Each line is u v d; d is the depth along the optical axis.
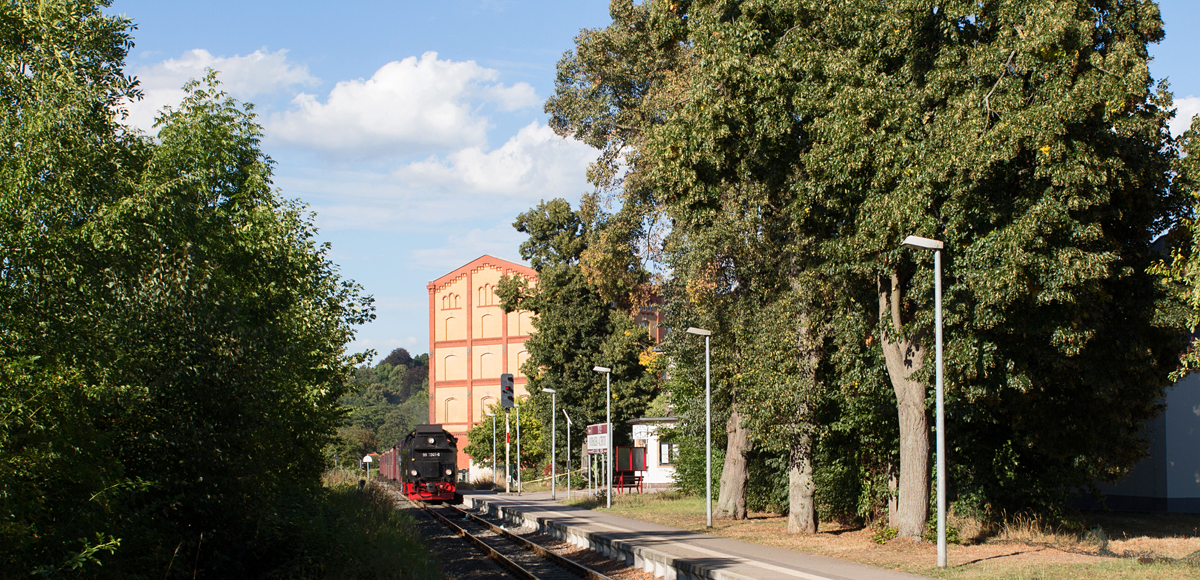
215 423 11.02
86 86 8.63
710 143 17.69
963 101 14.80
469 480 78.12
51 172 8.20
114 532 8.77
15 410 7.49
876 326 18.88
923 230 15.19
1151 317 16.86
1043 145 14.07
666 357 32.91
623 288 37.88
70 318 8.16
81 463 8.18
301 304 14.74
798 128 18.19
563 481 60.69
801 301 20.58
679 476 40.06
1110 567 14.14
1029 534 18.88
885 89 15.80
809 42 17.38
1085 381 17.56
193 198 10.09
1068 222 14.29
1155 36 16.17
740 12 18.09
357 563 14.80
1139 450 20.69
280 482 15.21
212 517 11.70
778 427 21.27
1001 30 14.93
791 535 21.66
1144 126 15.07
